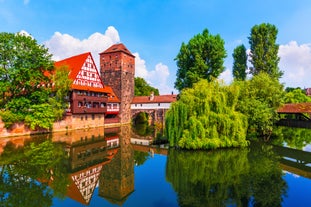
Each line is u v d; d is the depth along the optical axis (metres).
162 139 28.20
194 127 20.95
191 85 38.66
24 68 31.67
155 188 12.68
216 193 11.79
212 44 38.75
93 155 21.59
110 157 20.80
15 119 31.17
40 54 34.59
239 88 25.02
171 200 10.97
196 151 21.55
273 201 10.73
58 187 12.98
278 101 27.78
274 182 13.45
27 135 32.94
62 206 10.37
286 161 18.56
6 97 33.22
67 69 39.44
